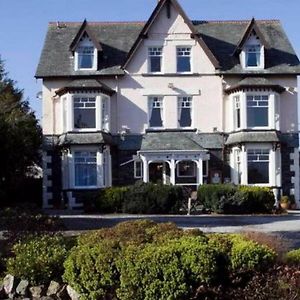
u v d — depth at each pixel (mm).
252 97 38094
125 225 13109
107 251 11609
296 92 39125
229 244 11852
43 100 38719
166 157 37719
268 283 10922
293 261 12203
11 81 49875
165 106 39031
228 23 42375
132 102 38969
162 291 11055
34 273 12797
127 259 11234
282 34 41625
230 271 11492
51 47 40188
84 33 38938
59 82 38844
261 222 26000
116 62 39438
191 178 38406
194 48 39250
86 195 34594
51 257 12922
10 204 34969
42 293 12625
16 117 36000
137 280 11148
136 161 38375
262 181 38031
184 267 11148
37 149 39344
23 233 16250
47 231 17125
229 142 38344
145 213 32281
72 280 12039
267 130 37938
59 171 38406
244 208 32750
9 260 13141
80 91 37781
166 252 11172
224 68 39188
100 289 11586
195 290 11141
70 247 13562
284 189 38562
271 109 37969
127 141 38625
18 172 35000
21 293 12719
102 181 37531
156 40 39188
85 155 37875
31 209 23750
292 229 22500
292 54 40094
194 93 39062
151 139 38562
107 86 38906
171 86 39000
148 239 12312
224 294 11148
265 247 11891
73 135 37594
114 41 40812
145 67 39094
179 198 32500
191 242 11562
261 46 39281
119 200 33125
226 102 39031
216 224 24938
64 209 37031
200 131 38906
